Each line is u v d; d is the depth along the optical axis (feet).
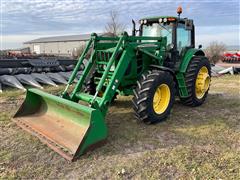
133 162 11.27
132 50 15.12
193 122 16.40
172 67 18.51
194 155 11.91
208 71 20.92
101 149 12.30
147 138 13.78
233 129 15.25
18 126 15.16
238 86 29.32
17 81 27.91
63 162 11.25
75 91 15.31
